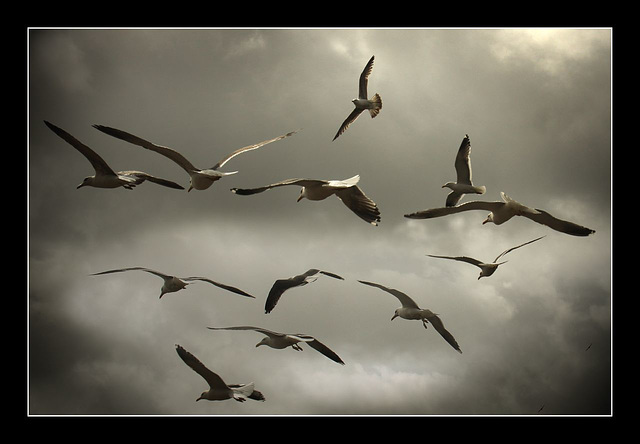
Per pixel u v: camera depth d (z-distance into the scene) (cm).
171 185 1630
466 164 1900
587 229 1389
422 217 1408
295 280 1738
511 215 1408
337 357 1755
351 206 1512
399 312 1869
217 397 1585
